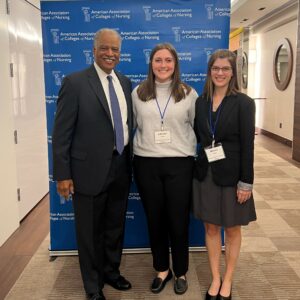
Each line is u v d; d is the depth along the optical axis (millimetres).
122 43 2605
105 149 2027
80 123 1999
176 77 2105
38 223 3627
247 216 2037
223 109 1973
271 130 8781
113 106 2045
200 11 2576
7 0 3295
